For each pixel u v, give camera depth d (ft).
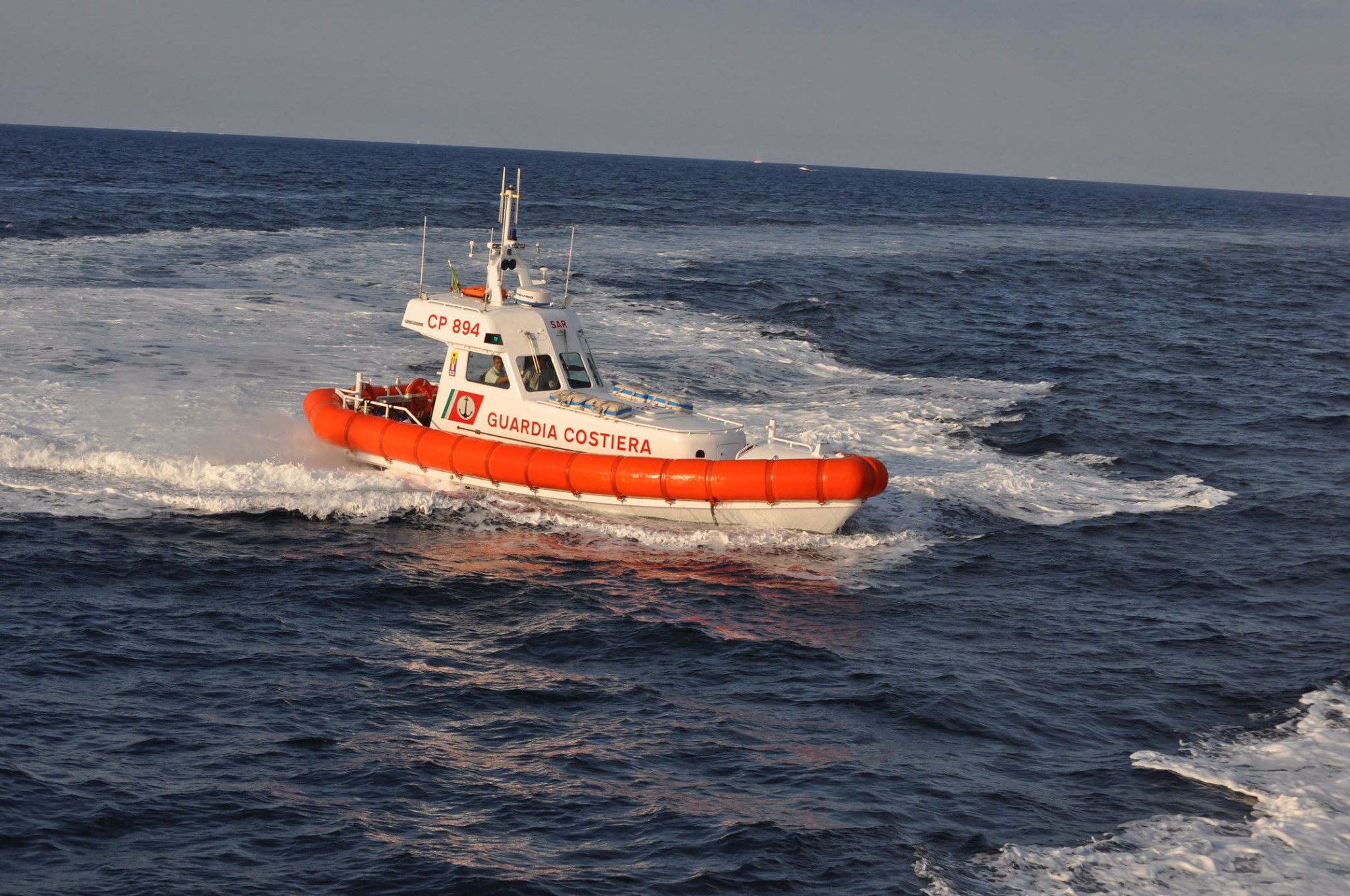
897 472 55.57
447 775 28.48
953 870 24.97
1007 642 38.06
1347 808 27.63
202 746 29.22
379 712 31.65
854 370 82.23
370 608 38.99
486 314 48.62
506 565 43.09
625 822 26.68
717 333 92.02
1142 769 29.55
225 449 51.90
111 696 31.63
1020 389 78.18
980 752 30.45
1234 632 39.50
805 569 43.80
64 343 68.95
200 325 78.07
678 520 46.19
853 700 33.27
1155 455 62.90
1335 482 59.21
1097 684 34.96
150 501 46.96
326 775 28.25
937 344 96.53
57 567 40.29
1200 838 26.25
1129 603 42.11
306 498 47.47
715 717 32.07
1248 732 31.86
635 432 46.19
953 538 47.98
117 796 26.68
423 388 55.21
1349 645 38.45
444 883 24.16
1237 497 55.83
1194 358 95.66
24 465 48.91
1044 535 48.98
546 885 24.17
